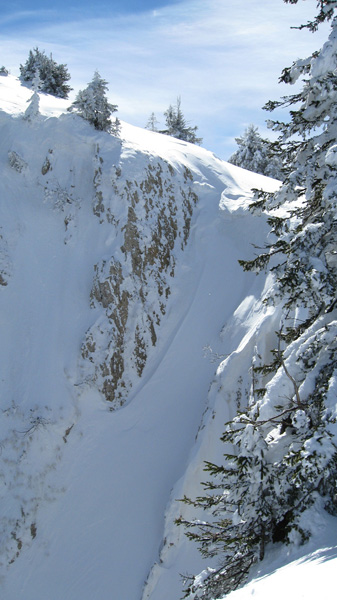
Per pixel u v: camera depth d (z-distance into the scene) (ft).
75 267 67.77
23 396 57.36
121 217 68.74
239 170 94.79
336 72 26.23
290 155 29.94
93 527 51.80
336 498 22.89
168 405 59.62
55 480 53.88
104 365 60.44
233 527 26.78
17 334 62.13
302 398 24.49
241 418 25.09
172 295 69.00
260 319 54.24
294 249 25.88
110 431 58.08
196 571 43.86
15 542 49.80
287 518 24.41
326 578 15.64
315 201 29.50
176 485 49.16
